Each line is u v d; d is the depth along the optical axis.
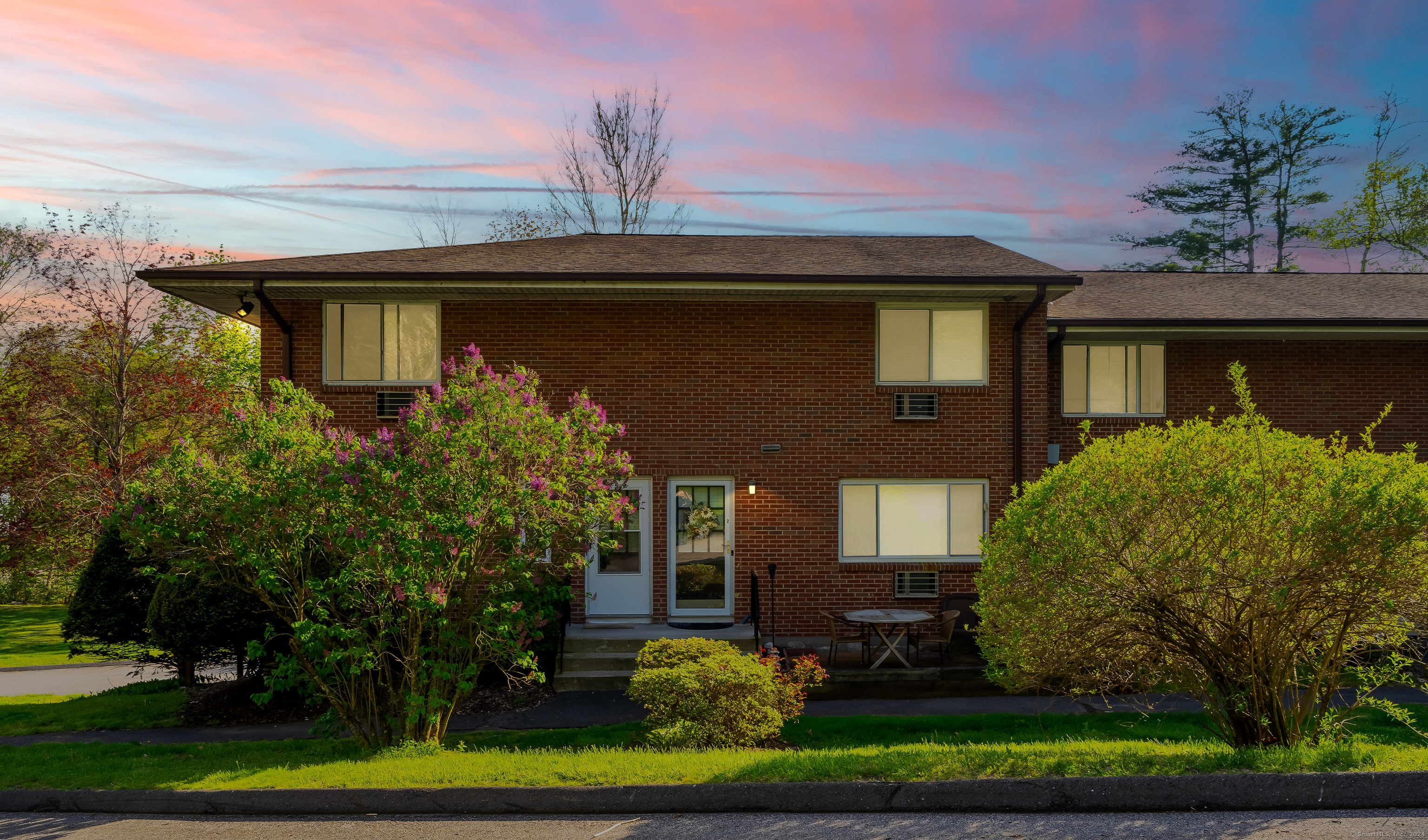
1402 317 16.36
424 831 6.65
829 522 15.48
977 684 12.93
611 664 13.77
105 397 24.73
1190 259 49.50
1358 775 6.69
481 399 9.14
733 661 10.16
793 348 15.57
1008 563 8.44
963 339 15.75
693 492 15.56
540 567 9.69
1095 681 8.61
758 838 6.30
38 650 22.91
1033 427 15.54
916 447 15.59
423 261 15.42
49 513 25.02
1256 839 6.02
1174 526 7.66
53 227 24.77
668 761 7.91
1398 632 7.75
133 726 12.14
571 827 6.68
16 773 8.13
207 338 27.58
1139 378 17.16
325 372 15.35
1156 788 6.77
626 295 14.85
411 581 8.62
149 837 6.68
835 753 8.30
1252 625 7.70
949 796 6.88
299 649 9.33
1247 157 48.44
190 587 12.84
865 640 13.86
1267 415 17.06
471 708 12.30
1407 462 7.37
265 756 8.97
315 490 8.73
